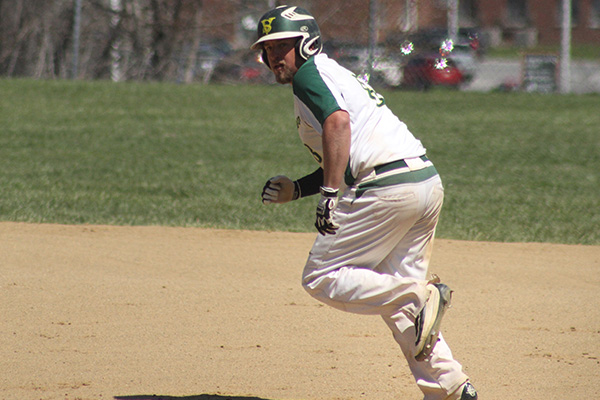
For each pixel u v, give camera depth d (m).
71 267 23.73
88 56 81.19
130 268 23.94
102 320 18.92
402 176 12.94
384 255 13.41
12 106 59.50
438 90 75.12
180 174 40.94
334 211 13.20
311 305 20.67
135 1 81.50
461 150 50.12
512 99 72.12
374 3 69.50
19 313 19.19
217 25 82.50
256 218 32.00
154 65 82.50
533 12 131.12
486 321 19.64
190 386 15.02
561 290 22.70
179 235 28.62
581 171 44.41
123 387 14.87
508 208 35.06
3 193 34.75
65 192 35.75
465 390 13.35
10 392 14.45
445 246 28.08
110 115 58.34
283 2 78.12
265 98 69.00
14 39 79.56
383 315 13.27
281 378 15.55
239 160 45.19
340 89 12.97
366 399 14.62
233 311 19.97
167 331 18.27
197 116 59.56
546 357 17.05
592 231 30.97
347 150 12.58
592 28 126.69
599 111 66.56
